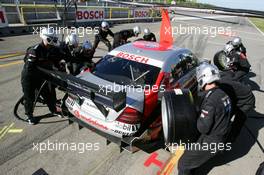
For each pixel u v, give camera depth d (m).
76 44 5.11
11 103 5.28
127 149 3.59
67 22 14.84
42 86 4.25
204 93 2.97
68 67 5.26
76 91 3.73
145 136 3.62
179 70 4.71
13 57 8.35
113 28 16.44
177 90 3.16
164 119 3.03
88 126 3.93
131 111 3.46
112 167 3.62
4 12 11.66
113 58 4.59
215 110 2.79
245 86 3.54
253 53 12.06
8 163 3.55
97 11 17.12
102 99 3.40
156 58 4.46
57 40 4.27
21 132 4.30
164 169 3.66
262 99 6.50
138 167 3.66
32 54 4.01
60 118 4.84
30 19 13.41
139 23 21.09
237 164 3.91
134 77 4.11
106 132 3.65
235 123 3.86
